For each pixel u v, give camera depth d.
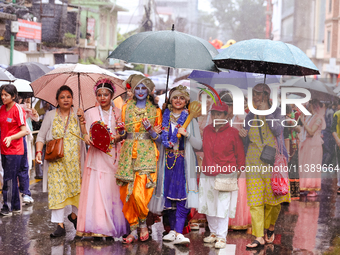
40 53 22.50
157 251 4.94
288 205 7.48
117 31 36.00
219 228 5.18
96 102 6.21
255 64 5.27
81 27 31.23
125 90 5.97
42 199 7.40
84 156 5.58
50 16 24.53
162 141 5.18
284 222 6.37
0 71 6.99
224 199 5.14
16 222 6.02
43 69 9.27
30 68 9.04
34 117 7.97
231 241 5.40
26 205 6.98
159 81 16.47
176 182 5.22
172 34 5.03
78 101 6.13
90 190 5.27
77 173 5.45
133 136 5.20
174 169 5.25
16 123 6.24
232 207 5.26
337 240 5.50
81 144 5.57
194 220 6.00
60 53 25.16
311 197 8.15
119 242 5.26
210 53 5.09
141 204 5.09
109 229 5.24
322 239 5.54
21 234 5.48
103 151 5.13
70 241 5.24
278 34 39.62
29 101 8.10
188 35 5.16
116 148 5.36
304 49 36.00
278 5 39.69
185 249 5.04
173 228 5.43
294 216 6.73
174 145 5.26
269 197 5.18
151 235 5.61
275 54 4.75
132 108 5.27
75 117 5.53
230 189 5.08
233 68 5.29
